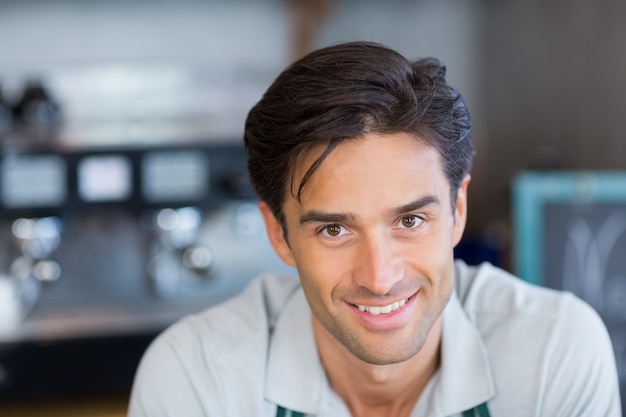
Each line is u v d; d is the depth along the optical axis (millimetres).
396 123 1091
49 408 2748
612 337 2273
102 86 3387
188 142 2855
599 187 2268
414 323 1171
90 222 3010
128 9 3568
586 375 1341
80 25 3555
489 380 1322
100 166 2840
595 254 2271
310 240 1155
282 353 1353
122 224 3035
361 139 1095
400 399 1344
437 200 1135
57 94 3373
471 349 1334
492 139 3873
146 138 2881
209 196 2883
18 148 2811
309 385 1336
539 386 1321
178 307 2938
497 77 3795
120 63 3432
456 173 1171
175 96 3418
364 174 1099
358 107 1084
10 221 2914
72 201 2848
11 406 2752
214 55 3621
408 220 1142
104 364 2754
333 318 1177
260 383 1354
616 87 2902
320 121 1087
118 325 2775
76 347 2730
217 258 3066
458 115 1165
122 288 3049
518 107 3633
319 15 3650
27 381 2721
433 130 1122
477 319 1393
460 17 3867
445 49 3879
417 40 3855
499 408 1324
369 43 1179
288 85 1142
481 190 3926
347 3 3758
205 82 3443
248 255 3076
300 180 1135
